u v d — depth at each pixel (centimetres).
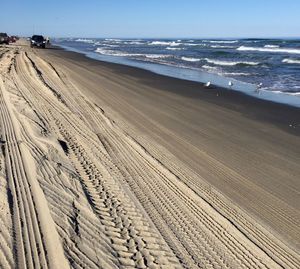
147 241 549
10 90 1511
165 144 1023
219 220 638
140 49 7469
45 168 735
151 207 659
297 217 667
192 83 2216
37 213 569
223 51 6147
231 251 553
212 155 952
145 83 2159
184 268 498
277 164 905
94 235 538
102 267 470
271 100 1692
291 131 1186
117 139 1038
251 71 2972
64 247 492
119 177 775
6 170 714
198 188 760
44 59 3309
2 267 443
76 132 1059
